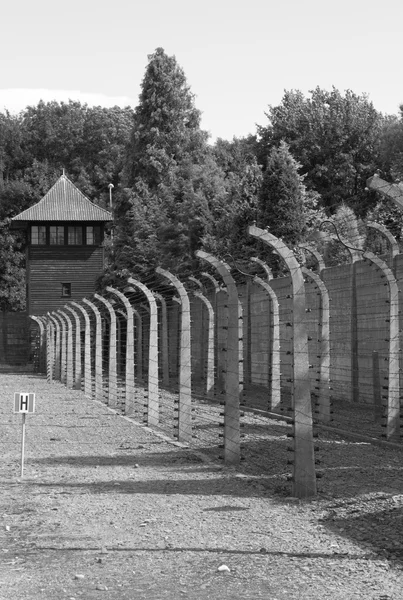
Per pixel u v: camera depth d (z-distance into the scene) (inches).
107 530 517.3
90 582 409.1
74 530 519.2
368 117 2672.2
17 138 4414.4
